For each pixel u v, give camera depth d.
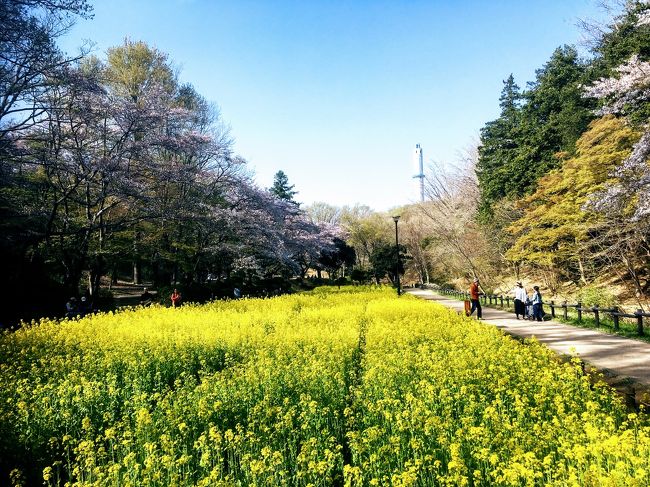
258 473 4.23
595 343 11.44
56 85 19.45
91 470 4.79
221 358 9.83
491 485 3.99
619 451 3.97
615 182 17.70
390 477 4.27
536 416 5.61
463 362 7.71
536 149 31.59
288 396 6.69
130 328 12.70
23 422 5.82
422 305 18.53
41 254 23.94
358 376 8.13
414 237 56.84
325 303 22.03
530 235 26.06
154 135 24.22
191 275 29.39
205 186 28.88
